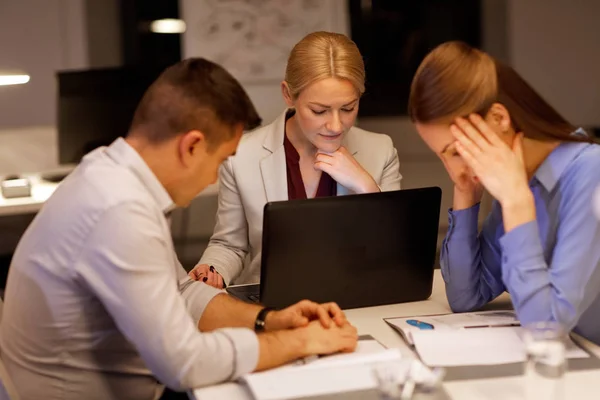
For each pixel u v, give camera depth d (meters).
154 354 1.59
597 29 6.33
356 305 2.09
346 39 2.28
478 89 1.68
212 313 1.94
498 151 1.72
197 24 6.06
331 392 1.54
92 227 1.62
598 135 5.98
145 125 1.69
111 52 6.34
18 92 6.07
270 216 1.92
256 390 1.55
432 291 2.25
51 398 1.76
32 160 4.34
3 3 5.95
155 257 1.62
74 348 1.74
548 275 1.74
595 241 1.73
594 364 1.64
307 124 2.28
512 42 6.40
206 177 1.74
